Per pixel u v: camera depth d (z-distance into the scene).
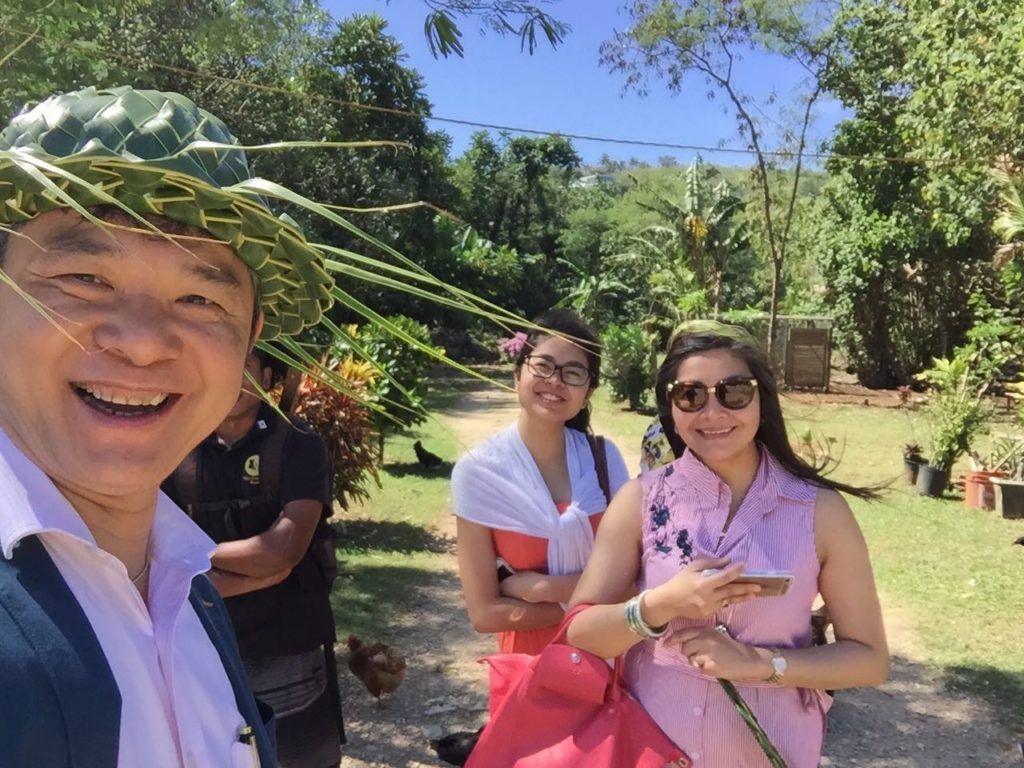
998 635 6.03
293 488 2.47
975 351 12.57
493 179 45.75
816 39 19.00
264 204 1.13
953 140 11.08
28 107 1.14
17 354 1.00
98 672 0.94
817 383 21.97
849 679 1.91
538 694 2.04
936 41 11.30
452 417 17.59
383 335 9.58
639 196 42.28
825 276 22.92
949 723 4.79
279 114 15.70
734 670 1.85
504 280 30.62
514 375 2.76
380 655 4.71
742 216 26.45
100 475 1.02
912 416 17.77
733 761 1.92
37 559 0.96
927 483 10.60
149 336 1.00
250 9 8.66
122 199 0.97
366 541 8.01
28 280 1.00
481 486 2.60
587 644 2.00
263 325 1.34
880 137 20.47
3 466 0.99
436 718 4.61
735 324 2.16
